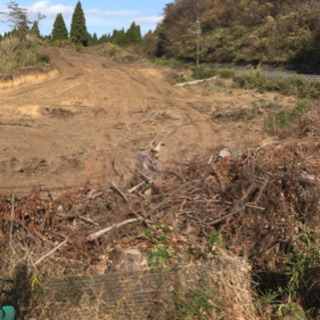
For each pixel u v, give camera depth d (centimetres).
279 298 398
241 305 353
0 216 450
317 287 392
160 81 2709
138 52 5959
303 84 2039
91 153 1015
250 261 432
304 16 4103
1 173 875
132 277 364
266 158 507
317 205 457
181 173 493
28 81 2333
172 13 5572
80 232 451
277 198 464
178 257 386
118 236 440
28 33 2761
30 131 1288
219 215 454
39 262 406
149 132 1309
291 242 437
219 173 491
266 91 2127
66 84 2289
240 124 1404
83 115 1608
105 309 359
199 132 1317
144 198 470
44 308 362
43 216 461
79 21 7094
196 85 2509
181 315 348
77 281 371
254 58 4122
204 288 355
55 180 832
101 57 4762
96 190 502
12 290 373
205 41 4812
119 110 1723
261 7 4828
